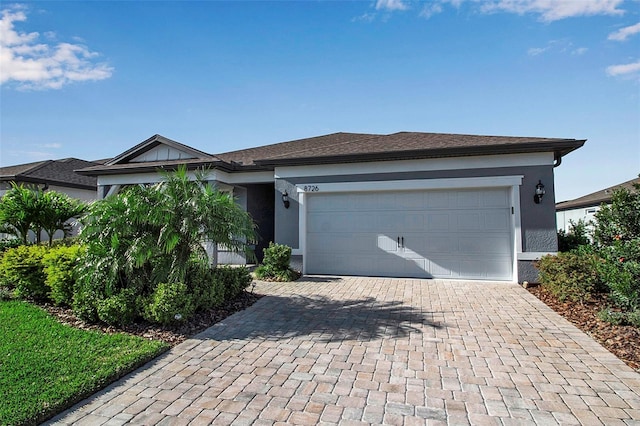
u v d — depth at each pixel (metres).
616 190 8.18
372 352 4.72
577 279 6.84
